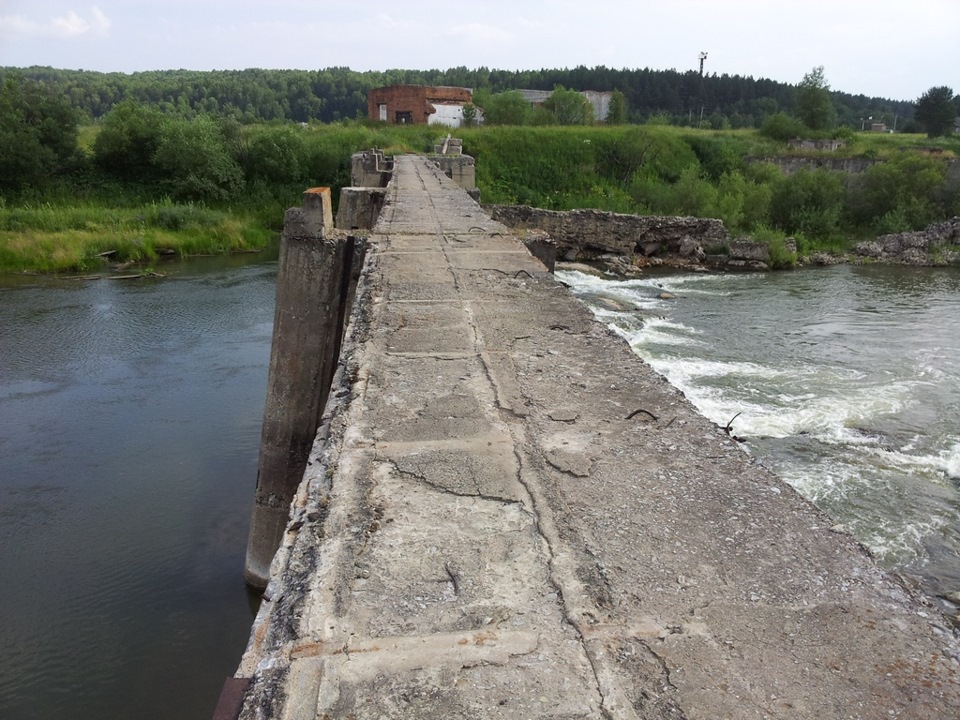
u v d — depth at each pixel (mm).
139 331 16859
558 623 2053
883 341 15648
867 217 32250
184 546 8945
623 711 1736
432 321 5258
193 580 8391
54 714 6535
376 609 2117
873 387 12477
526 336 4941
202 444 11430
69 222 26797
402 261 7445
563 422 3486
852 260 27250
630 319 17109
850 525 8125
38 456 10906
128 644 7391
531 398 3793
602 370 4250
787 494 2785
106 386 13578
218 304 19312
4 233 24516
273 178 35250
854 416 11125
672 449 3184
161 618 7773
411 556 2377
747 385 12516
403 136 39625
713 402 11609
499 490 2811
